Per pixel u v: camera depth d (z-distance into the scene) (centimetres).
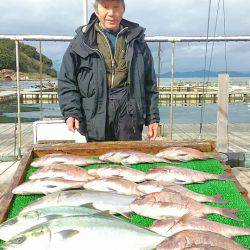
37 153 381
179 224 241
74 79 407
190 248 205
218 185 311
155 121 432
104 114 404
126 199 279
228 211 263
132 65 405
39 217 245
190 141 394
